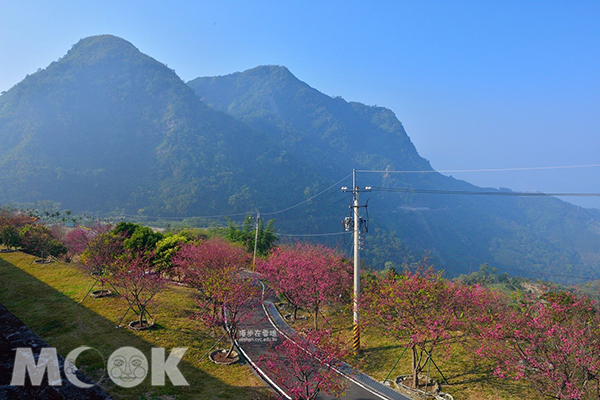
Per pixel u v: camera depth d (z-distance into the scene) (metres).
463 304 15.08
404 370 15.52
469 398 12.98
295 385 11.52
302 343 11.88
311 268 20.62
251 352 16.77
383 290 15.30
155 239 29.38
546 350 11.05
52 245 29.98
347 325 21.30
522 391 13.16
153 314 18.75
